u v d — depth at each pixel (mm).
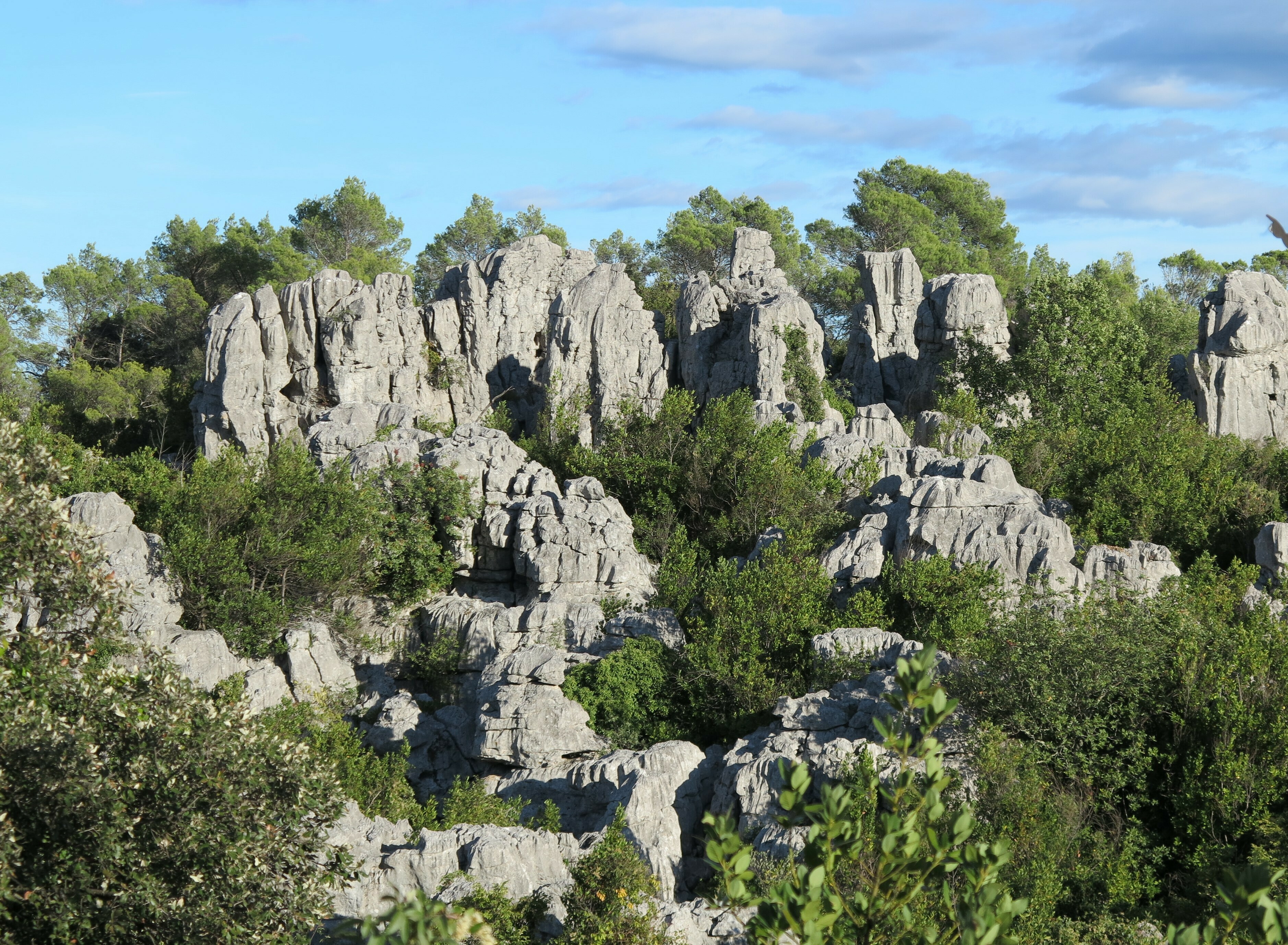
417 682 61656
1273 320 91562
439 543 66750
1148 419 77812
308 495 63875
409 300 99750
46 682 27078
